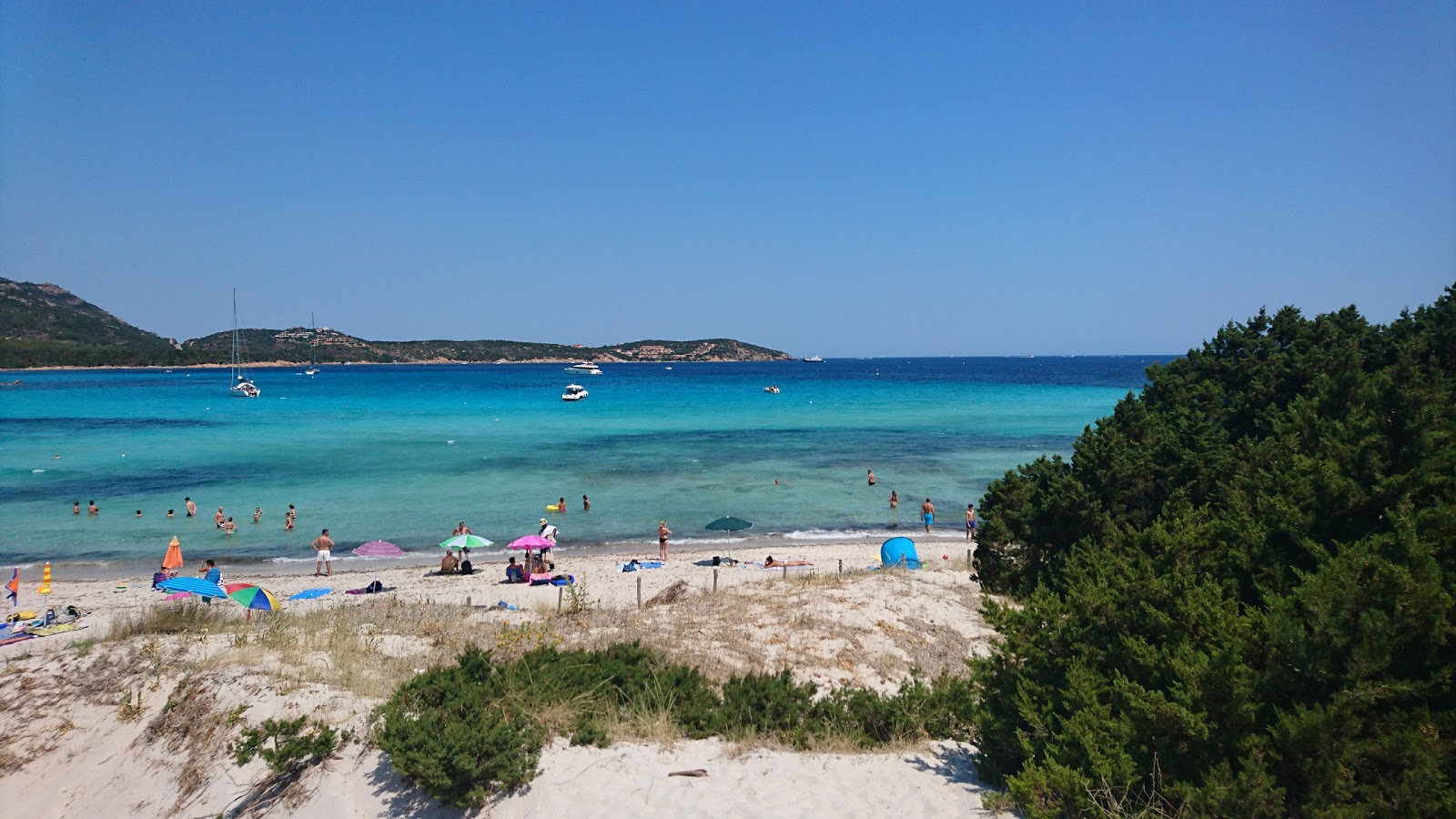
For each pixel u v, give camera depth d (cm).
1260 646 694
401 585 2519
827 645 1512
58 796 955
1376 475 859
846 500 4059
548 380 17362
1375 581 620
